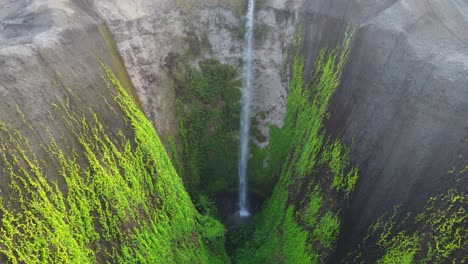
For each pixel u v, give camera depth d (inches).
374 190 669.3
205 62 947.3
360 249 668.7
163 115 868.0
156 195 671.1
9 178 455.8
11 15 669.3
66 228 490.6
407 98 643.5
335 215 719.7
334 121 772.0
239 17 937.5
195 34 931.3
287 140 946.1
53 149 518.9
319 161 778.8
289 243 782.5
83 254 500.7
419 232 593.6
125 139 654.5
